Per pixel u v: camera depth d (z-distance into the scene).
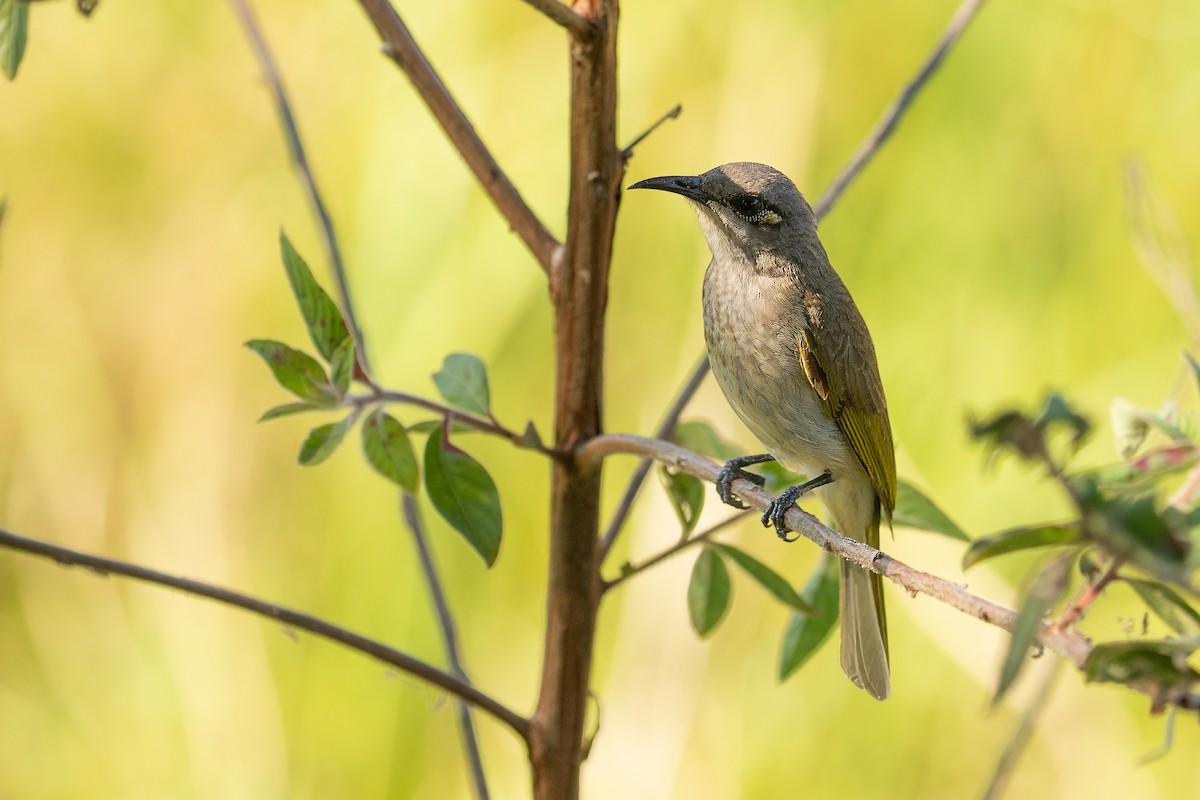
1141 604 10.44
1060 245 11.45
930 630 10.57
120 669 11.34
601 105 5.58
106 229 12.38
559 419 5.94
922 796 10.62
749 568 6.18
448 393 5.79
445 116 5.93
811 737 10.74
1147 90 11.63
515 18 11.74
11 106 12.41
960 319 11.35
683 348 11.35
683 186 9.12
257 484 11.59
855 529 9.26
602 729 10.38
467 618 10.98
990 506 10.75
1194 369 4.84
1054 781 10.42
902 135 11.68
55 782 11.02
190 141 12.27
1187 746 10.45
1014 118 11.64
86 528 11.88
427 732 10.70
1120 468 3.88
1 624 11.68
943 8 11.61
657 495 10.70
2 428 12.09
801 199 9.09
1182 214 11.56
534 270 11.38
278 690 10.94
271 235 11.88
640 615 10.52
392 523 10.97
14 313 12.27
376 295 11.31
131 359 12.11
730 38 11.62
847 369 8.84
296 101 12.06
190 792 10.77
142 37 12.33
